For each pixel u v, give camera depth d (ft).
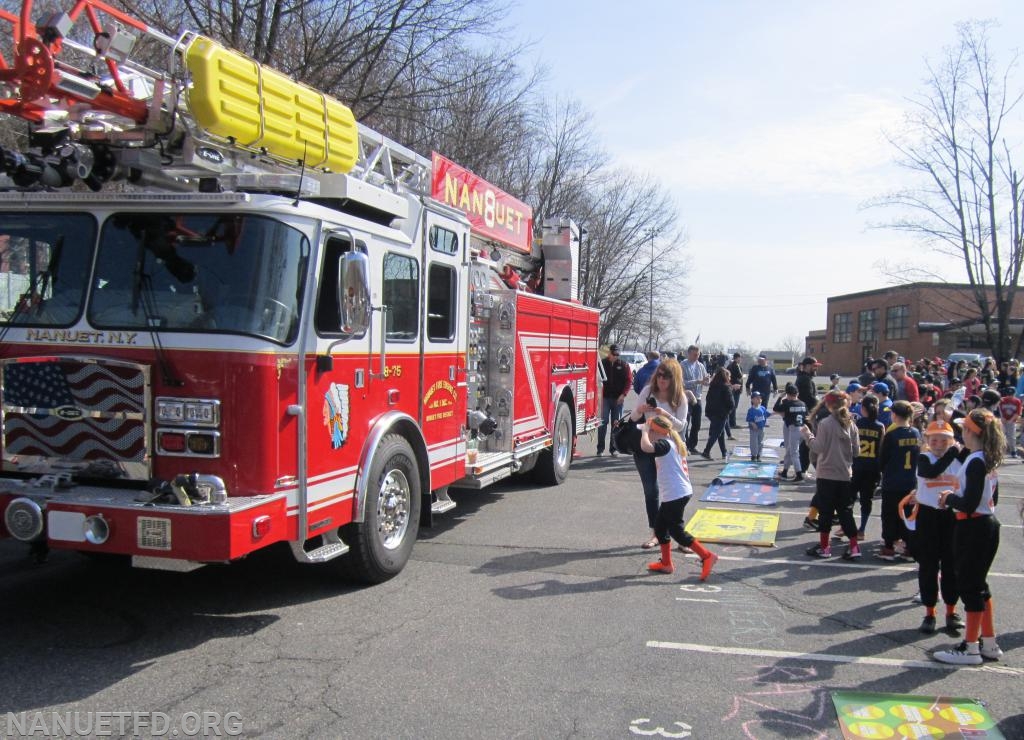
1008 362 64.18
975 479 15.70
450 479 24.44
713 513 30.35
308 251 16.70
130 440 15.48
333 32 46.80
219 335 15.25
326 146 18.33
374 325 19.51
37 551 19.31
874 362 39.81
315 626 17.01
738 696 14.08
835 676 15.15
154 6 42.98
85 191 16.22
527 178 98.22
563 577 21.29
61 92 14.10
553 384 34.27
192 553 14.17
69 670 14.49
